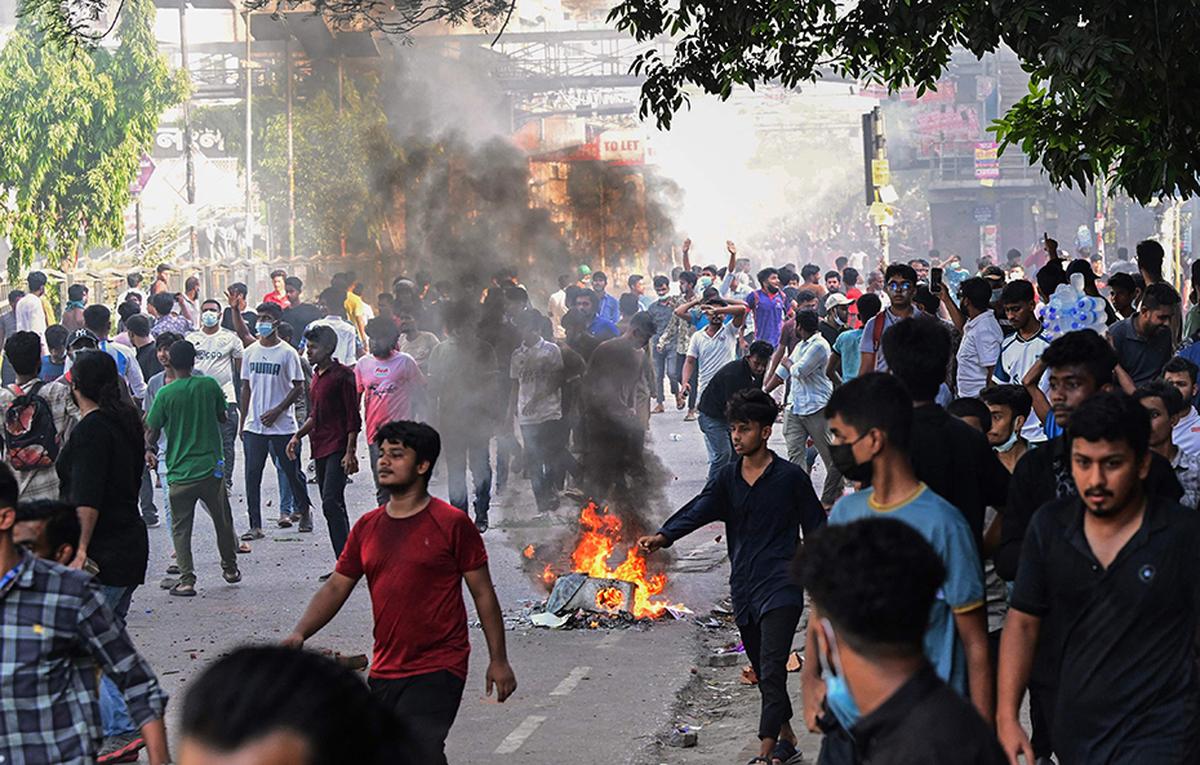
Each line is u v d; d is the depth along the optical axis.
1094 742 4.34
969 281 11.74
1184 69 8.84
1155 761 4.26
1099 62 8.41
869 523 2.96
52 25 15.31
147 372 16.02
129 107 34.62
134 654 4.83
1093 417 4.23
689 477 16.92
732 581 6.93
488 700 8.50
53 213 34.28
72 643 4.73
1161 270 12.04
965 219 70.00
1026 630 4.46
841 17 9.99
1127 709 4.29
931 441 5.18
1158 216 35.84
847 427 4.57
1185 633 4.30
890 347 5.25
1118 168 9.88
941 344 5.24
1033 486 5.12
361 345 22.95
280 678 1.49
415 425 5.89
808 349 13.45
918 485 4.59
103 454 7.87
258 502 14.12
